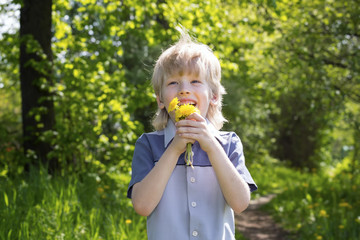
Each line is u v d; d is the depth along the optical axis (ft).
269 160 53.83
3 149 17.97
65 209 11.92
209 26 19.53
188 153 5.14
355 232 16.56
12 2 17.76
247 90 32.99
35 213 11.27
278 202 27.91
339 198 26.13
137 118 38.93
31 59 17.92
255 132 49.06
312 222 19.93
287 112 53.36
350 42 23.82
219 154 5.09
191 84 5.51
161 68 5.78
